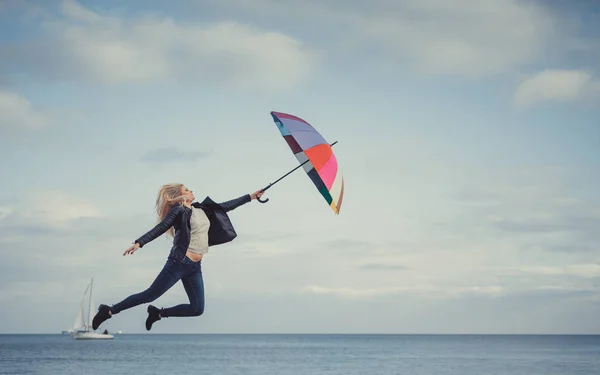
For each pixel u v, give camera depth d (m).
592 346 163.62
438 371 60.59
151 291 7.46
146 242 7.36
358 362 77.81
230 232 7.81
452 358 88.62
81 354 99.00
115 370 62.38
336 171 8.33
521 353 109.38
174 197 7.77
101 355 95.81
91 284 126.81
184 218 7.57
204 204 7.78
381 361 80.31
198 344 183.00
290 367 67.19
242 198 8.12
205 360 82.00
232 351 117.44
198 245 7.62
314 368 65.38
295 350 127.31
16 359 83.00
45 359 82.88
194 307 7.66
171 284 7.52
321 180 8.14
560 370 61.78
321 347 156.00
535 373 57.38
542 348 144.25
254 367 67.00
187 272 7.59
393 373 58.06
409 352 115.81
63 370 62.44
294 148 8.48
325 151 8.34
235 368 65.44
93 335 181.62
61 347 137.88
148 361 78.19
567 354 103.62
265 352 113.94
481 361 79.81
